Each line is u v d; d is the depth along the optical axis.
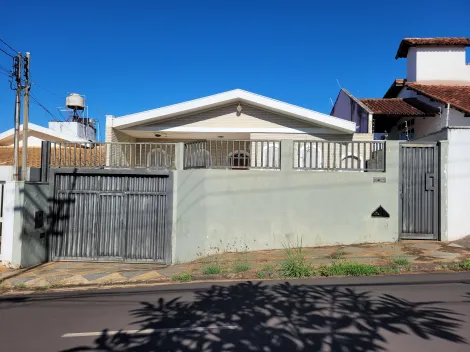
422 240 9.95
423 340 4.11
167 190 9.19
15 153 9.66
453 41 17.47
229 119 14.10
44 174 9.55
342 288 6.31
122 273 8.13
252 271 7.66
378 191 10.08
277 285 6.70
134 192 9.43
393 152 10.09
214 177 9.82
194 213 9.56
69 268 8.70
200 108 13.78
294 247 9.91
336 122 13.13
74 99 21.98
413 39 17.88
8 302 6.19
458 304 5.32
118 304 5.84
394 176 10.08
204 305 5.58
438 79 17.66
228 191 9.91
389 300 5.55
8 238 8.62
